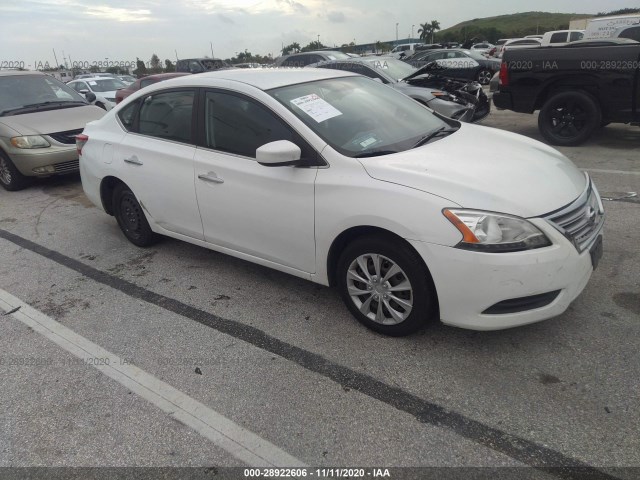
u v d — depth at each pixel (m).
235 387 2.70
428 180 2.70
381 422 2.38
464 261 2.51
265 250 3.46
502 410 2.39
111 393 2.72
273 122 3.26
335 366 2.81
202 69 23.02
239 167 3.39
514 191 2.65
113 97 14.91
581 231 2.71
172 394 2.68
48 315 3.60
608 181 5.74
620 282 3.43
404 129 3.49
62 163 6.93
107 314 3.56
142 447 2.33
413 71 9.93
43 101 7.68
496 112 11.85
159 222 4.27
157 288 3.91
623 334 2.87
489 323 2.61
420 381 2.63
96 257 4.61
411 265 2.72
